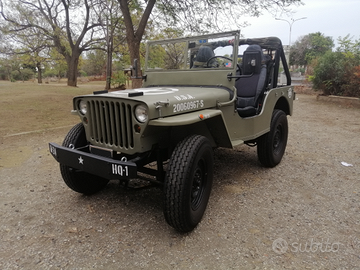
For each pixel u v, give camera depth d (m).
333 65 12.25
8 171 4.26
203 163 2.79
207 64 3.62
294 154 5.16
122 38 18.22
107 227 2.78
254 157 4.98
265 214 3.04
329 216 3.00
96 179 3.43
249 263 2.28
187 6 8.40
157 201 3.32
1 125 7.13
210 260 2.31
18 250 2.43
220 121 2.98
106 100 2.58
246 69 3.14
